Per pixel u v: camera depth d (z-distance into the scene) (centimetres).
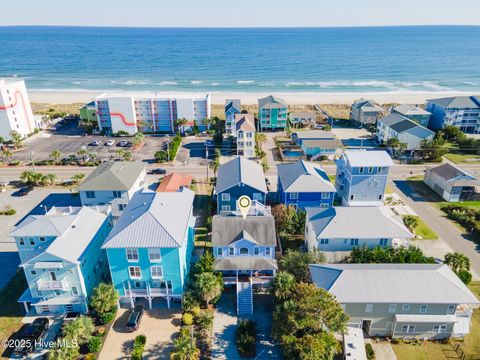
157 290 4878
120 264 4706
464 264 5209
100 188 6638
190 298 4734
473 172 9362
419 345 4397
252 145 10438
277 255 5781
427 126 12925
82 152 10169
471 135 12406
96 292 4662
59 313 4888
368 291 4353
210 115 13700
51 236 4834
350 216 5588
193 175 9188
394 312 4369
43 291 4759
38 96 18300
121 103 11894
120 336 4512
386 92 19950
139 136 11319
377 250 5116
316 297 4047
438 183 8219
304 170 7050
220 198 6738
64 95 18700
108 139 11900
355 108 13475
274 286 4812
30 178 8494
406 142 10362
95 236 5144
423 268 4616
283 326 4056
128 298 5000
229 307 4984
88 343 4284
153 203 5203
